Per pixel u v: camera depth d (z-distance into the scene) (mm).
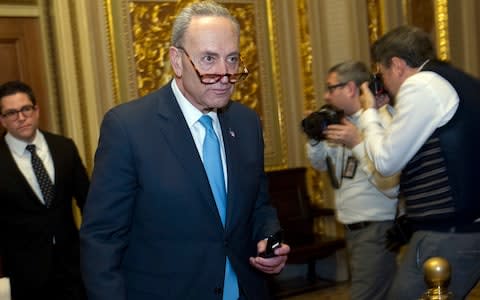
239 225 1665
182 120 1639
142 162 1571
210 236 1603
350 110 2736
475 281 2020
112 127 1596
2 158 2834
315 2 4617
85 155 3898
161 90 1715
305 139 4777
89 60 3875
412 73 2102
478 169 1945
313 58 4656
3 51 3799
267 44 4695
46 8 3891
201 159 1642
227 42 1500
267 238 1669
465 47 4633
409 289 2053
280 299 4285
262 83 4676
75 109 3854
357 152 2529
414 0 4691
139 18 4121
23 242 2828
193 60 1508
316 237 4621
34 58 3891
